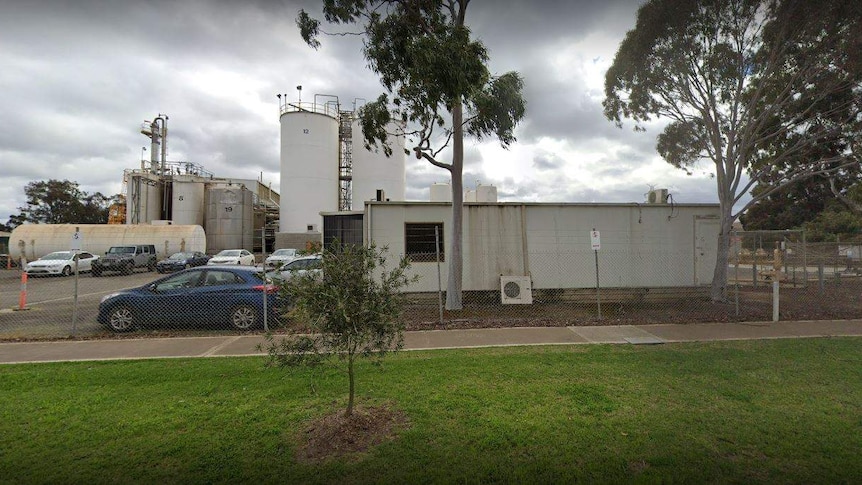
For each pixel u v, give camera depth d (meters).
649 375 5.19
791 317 9.20
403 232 11.71
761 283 16.41
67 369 5.59
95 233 29.38
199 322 8.23
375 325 3.78
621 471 3.10
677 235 12.41
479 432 3.68
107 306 8.09
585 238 12.12
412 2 8.98
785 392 4.59
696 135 12.44
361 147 40.28
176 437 3.64
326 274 3.77
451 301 10.38
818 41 10.21
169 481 3.01
